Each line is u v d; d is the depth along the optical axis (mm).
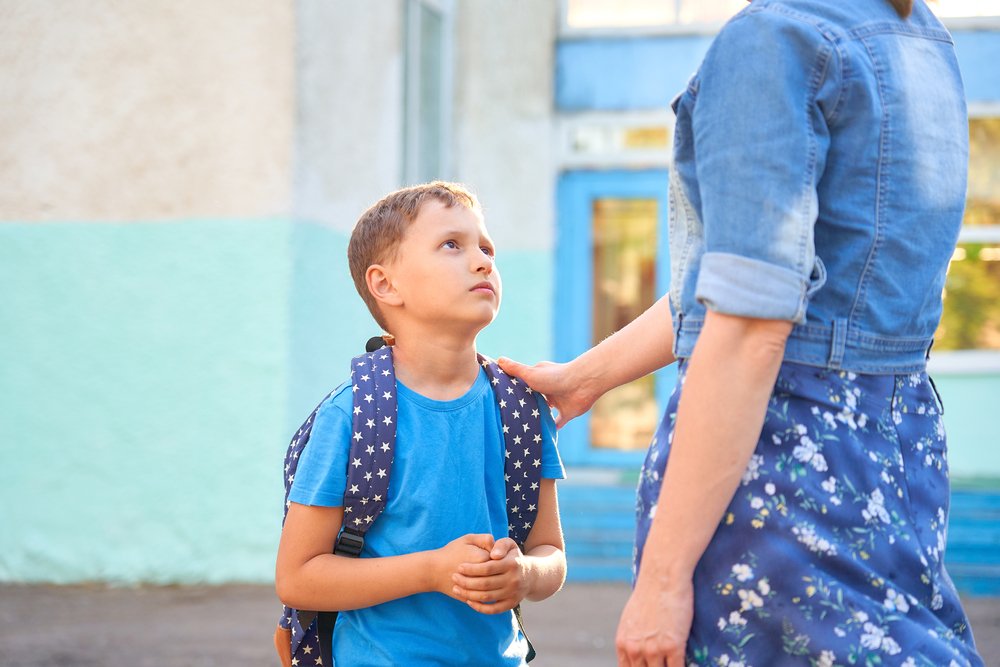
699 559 1574
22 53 6824
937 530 1626
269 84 6664
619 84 9609
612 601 6668
